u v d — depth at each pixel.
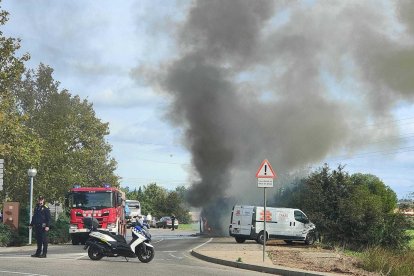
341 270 15.65
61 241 31.20
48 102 42.28
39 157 32.97
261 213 31.03
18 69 27.97
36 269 13.94
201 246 26.12
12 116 30.28
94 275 12.93
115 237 17.55
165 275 13.51
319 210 32.19
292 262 17.80
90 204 28.64
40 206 18.38
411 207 32.59
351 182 33.41
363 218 30.78
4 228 26.83
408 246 31.12
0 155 31.25
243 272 15.59
